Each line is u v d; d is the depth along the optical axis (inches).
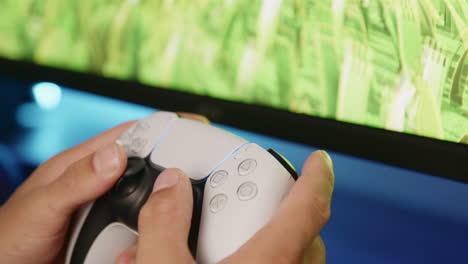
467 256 18.4
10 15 30.0
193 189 12.7
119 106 27.9
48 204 13.8
